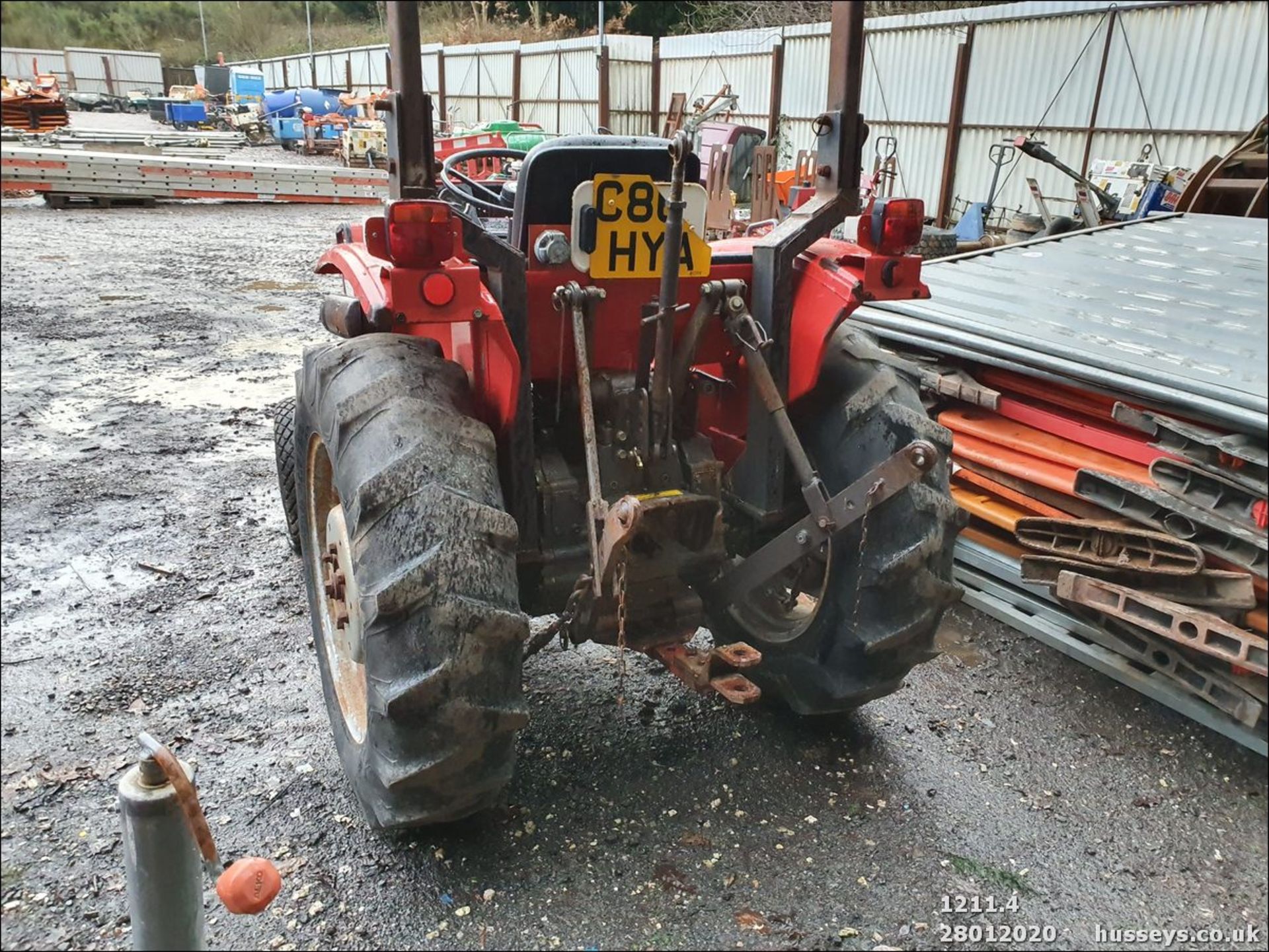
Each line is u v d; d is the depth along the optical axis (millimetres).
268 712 2875
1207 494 2822
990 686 3150
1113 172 10250
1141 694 3121
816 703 2650
